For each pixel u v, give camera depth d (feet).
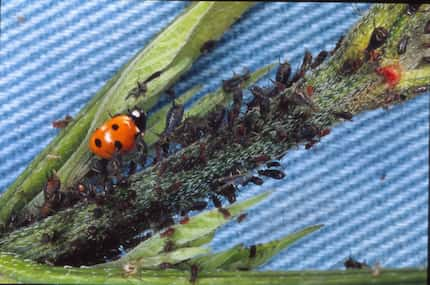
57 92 0.53
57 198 0.32
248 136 0.31
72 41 0.54
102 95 0.34
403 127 0.55
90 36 0.54
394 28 0.29
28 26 0.53
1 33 0.53
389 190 0.54
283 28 0.54
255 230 0.52
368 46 0.30
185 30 0.32
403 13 0.29
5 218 0.33
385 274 0.25
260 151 0.31
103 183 0.33
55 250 0.31
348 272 0.26
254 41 0.53
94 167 0.33
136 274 0.28
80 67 0.53
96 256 0.32
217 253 0.30
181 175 0.31
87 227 0.31
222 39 0.53
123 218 0.31
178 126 0.33
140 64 0.32
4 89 0.53
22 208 0.33
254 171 0.34
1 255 0.30
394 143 0.55
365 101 0.30
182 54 0.33
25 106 0.53
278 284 0.26
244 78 0.34
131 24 0.54
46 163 0.33
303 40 0.54
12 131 0.52
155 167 0.31
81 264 0.32
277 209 0.53
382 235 0.53
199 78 0.52
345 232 0.53
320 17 0.55
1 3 0.53
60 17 0.54
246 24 0.53
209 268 0.30
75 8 0.54
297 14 0.55
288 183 0.53
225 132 0.31
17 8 0.53
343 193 0.54
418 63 0.29
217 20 0.33
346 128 0.54
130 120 0.33
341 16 0.55
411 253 0.53
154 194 0.31
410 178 0.55
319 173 0.54
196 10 0.31
